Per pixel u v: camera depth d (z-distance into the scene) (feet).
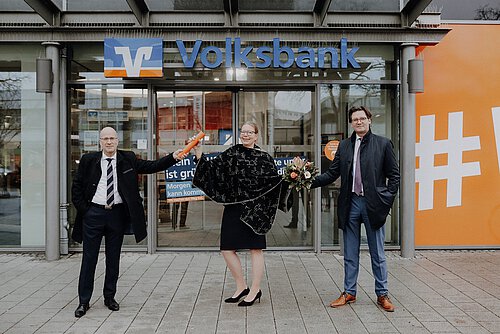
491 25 26.09
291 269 22.15
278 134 26.20
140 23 23.99
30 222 26.08
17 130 26.07
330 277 20.81
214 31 24.09
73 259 24.41
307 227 26.17
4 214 26.11
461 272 21.63
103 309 16.78
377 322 15.47
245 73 25.58
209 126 26.18
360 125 16.58
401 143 25.05
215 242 26.12
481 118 26.14
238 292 17.58
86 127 25.99
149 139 25.53
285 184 17.20
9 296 18.30
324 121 26.04
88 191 16.44
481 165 26.13
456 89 26.08
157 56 23.65
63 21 24.56
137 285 19.65
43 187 26.05
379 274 16.76
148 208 25.41
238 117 26.17
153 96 25.80
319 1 23.86
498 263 23.31
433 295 18.25
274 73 25.61
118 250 16.84
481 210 26.14
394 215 26.20
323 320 15.66
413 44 24.39
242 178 17.04
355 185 16.87
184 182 26.12
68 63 25.66
